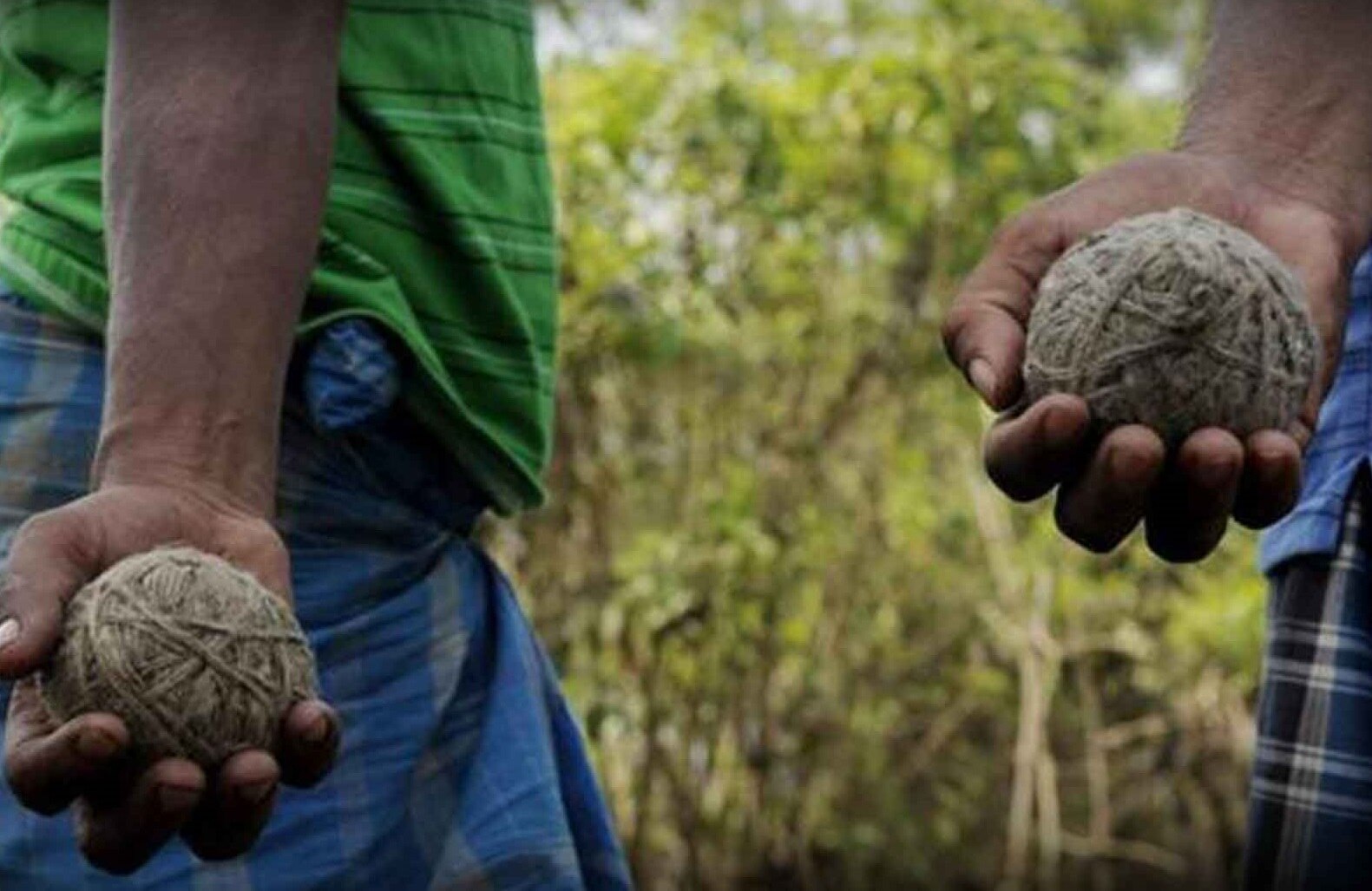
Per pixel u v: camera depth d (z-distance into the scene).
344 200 2.90
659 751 8.31
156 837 2.26
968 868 9.22
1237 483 2.16
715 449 8.30
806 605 8.43
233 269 2.44
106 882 2.79
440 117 2.97
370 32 2.94
